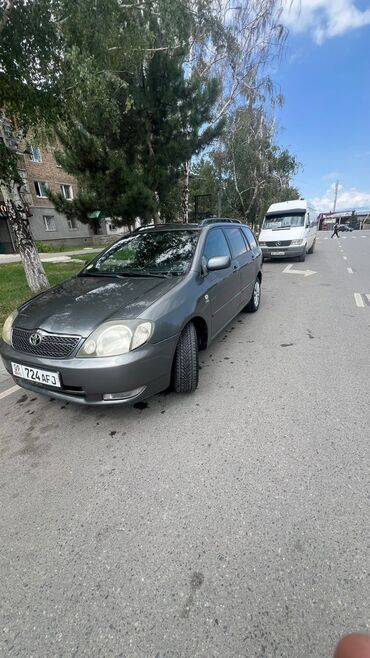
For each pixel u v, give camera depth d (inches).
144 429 105.1
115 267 145.9
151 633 53.2
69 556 66.4
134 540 68.9
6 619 56.2
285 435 99.3
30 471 90.0
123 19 214.4
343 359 151.4
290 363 149.1
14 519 75.4
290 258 522.0
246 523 71.2
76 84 206.7
